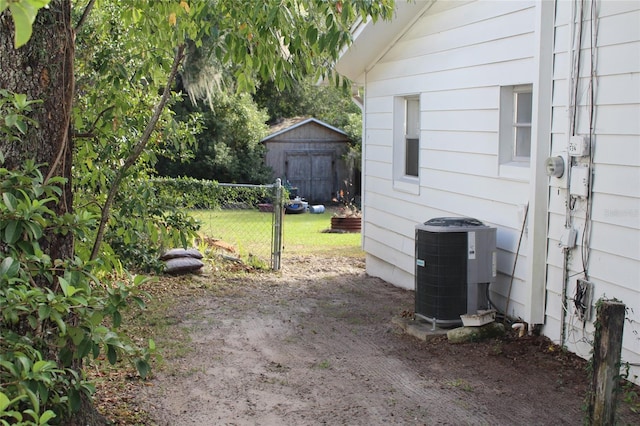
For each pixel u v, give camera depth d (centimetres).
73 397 347
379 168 1114
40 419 256
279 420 499
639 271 539
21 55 394
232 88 2548
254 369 620
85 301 310
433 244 709
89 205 559
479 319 684
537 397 537
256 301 920
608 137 571
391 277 1084
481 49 782
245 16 541
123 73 596
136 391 553
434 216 919
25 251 338
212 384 577
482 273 711
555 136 647
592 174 591
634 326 545
